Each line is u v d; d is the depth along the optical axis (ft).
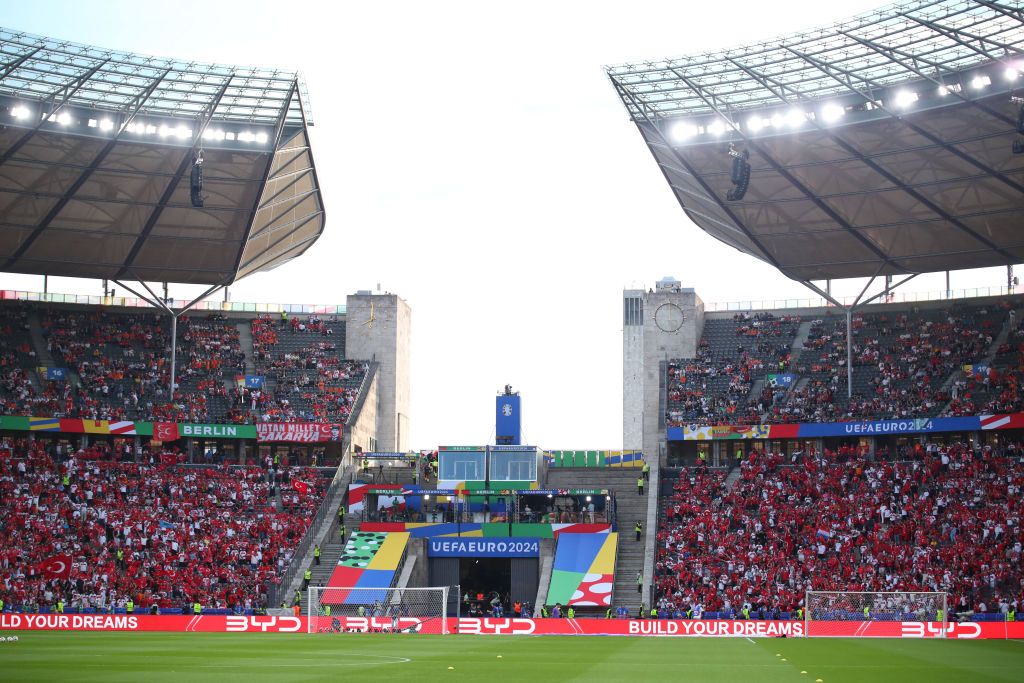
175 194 296.92
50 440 321.11
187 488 307.17
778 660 149.28
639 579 271.90
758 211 299.79
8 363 330.54
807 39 249.75
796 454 312.09
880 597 232.73
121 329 354.54
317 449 336.90
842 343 344.69
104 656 148.97
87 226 309.42
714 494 304.09
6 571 260.83
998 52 237.45
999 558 250.57
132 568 270.87
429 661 140.26
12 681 105.81
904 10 233.35
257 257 344.08
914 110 250.37
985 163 260.62
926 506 274.77
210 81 269.23
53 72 258.98
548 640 207.62
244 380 350.43
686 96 275.80
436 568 294.66
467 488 307.99
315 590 258.16
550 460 336.49
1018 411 289.53
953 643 198.18
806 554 268.82
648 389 356.79
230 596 265.34
